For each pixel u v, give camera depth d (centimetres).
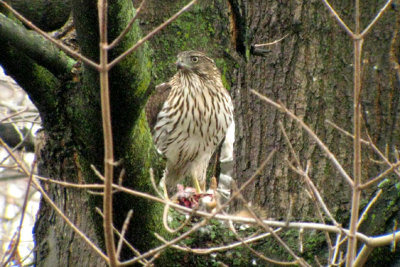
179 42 1141
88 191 745
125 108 738
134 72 721
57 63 754
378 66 1190
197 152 1281
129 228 829
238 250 884
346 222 952
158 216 834
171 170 1298
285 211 1173
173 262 862
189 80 1224
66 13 913
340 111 1187
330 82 1204
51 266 1060
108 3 683
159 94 1257
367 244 676
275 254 893
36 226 1111
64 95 774
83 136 774
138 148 779
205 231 877
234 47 1169
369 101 1175
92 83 727
